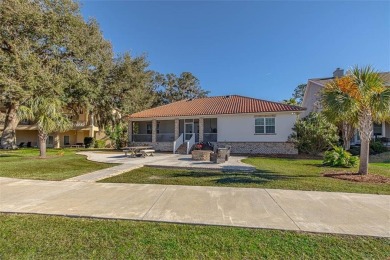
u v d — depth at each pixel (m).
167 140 23.70
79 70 25.69
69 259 3.11
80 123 32.44
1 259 3.10
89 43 25.41
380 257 3.15
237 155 18.27
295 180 8.22
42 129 16.31
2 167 11.50
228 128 20.88
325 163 12.40
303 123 17.33
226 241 3.60
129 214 4.79
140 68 30.70
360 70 8.81
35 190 6.86
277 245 3.47
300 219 4.51
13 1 19.45
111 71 28.80
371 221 4.41
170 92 51.19
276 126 19.48
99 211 4.97
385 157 15.85
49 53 23.81
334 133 16.81
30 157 16.31
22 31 21.08
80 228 4.09
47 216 4.69
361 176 8.73
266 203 5.54
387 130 21.34
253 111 19.78
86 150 25.02
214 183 7.77
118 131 26.61
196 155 14.66
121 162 13.48
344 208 5.17
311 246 3.44
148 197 6.07
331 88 9.80
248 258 3.14
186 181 8.13
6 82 19.31
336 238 3.70
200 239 3.67
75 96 25.94
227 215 4.73
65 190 6.86
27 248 3.39
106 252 3.29
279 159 15.30
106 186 7.39
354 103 8.66
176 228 4.10
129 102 29.94
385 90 8.48
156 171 10.50
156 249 3.37
